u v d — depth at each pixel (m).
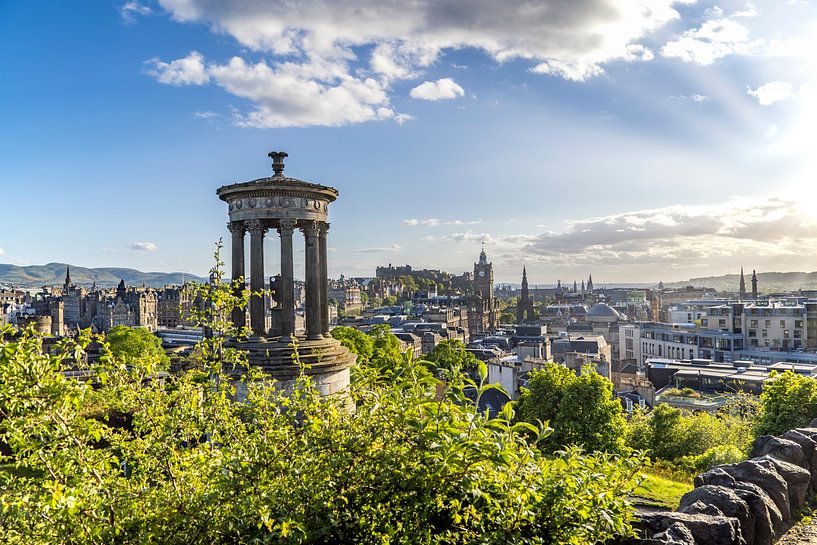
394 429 9.25
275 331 29.47
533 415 52.50
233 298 12.14
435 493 8.96
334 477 8.96
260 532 8.55
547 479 9.10
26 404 7.59
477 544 8.59
